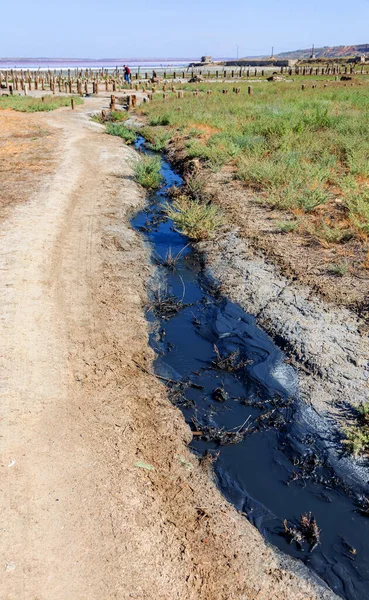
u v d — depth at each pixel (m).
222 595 3.45
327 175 11.70
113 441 4.65
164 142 18.80
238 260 8.56
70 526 3.76
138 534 3.76
